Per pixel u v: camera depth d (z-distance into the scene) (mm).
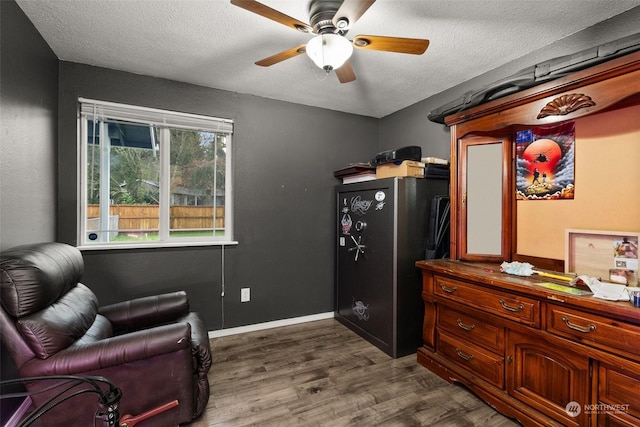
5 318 1249
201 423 1596
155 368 1421
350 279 2906
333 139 3275
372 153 3498
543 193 1879
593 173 1658
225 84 2656
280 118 3004
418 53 1656
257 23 1794
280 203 3010
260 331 2873
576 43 1900
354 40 1544
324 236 3227
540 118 1676
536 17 1741
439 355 2102
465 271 1850
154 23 1790
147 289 2494
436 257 2363
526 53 2145
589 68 1462
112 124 2451
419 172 2416
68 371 1263
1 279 1248
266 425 1585
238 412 1686
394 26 1822
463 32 1889
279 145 3004
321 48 1546
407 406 1737
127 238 2514
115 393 843
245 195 2857
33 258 1348
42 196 1939
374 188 2559
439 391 1885
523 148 1979
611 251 1526
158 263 2531
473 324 1846
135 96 2441
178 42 1999
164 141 2602
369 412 1687
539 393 1507
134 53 2141
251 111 2873
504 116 1851
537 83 1662
